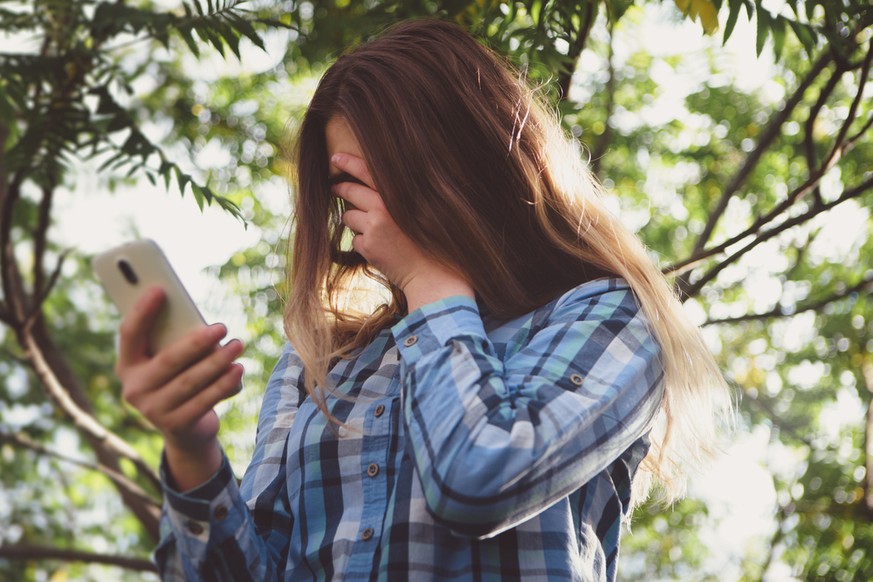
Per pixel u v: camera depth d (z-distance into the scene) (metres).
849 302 5.05
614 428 1.19
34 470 7.76
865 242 4.85
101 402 7.73
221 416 5.04
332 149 1.41
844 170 4.23
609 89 4.28
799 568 5.07
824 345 5.29
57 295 7.84
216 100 4.81
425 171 1.33
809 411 5.54
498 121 1.39
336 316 1.52
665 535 6.27
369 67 1.40
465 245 1.31
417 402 1.16
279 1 3.34
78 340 7.85
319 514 1.28
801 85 3.32
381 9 2.73
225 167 4.71
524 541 1.19
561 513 1.21
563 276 1.38
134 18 3.09
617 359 1.24
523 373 1.20
